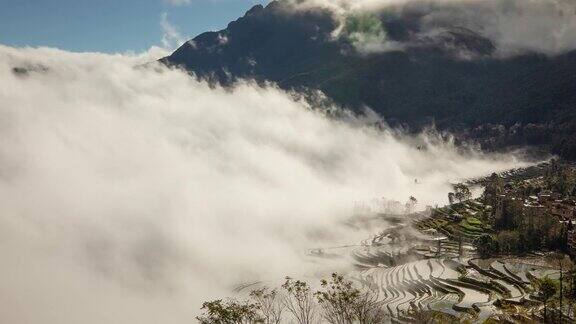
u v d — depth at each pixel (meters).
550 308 158.38
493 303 174.12
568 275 187.62
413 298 199.12
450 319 155.62
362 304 113.88
